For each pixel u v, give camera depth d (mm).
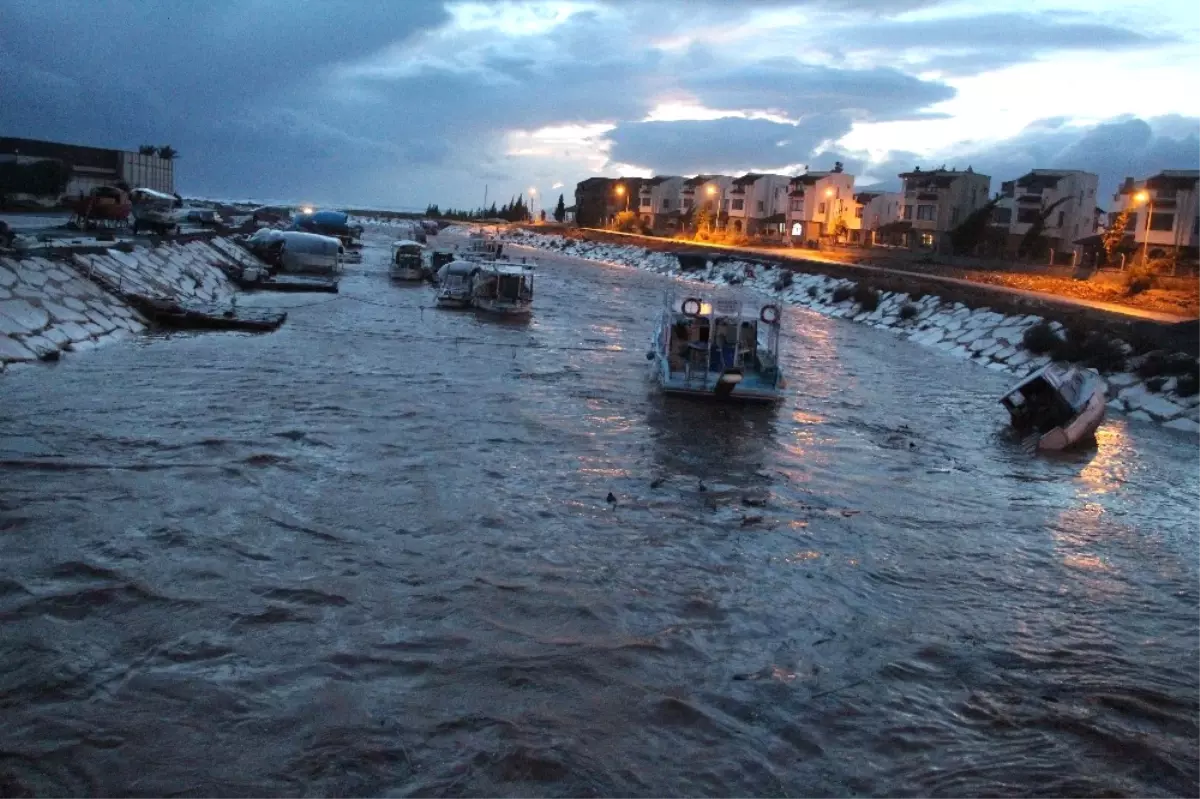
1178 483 20875
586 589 12328
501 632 10945
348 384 24188
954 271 62844
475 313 41438
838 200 103062
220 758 8227
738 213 114000
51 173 68062
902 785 8555
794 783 8477
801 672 10539
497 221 181875
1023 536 16250
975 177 87750
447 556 13141
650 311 48781
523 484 16719
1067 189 79062
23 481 14898
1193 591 14117
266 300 41406
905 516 16828
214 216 59156
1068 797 8500
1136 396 29562
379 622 10984
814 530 15555
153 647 10047
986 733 9539
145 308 31375
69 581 11461
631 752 8734
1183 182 62812
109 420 18844
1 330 23703
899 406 27688
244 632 10508
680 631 11289
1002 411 28000
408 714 9078
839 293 56781
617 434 21156
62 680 9273
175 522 13602
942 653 11266
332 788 7914
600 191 142750
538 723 9070
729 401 25359
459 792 7965
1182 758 9266
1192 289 48406
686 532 14844
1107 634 12312
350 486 15883
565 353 32469
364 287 49906
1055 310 38469
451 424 20797
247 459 16859
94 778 7859
